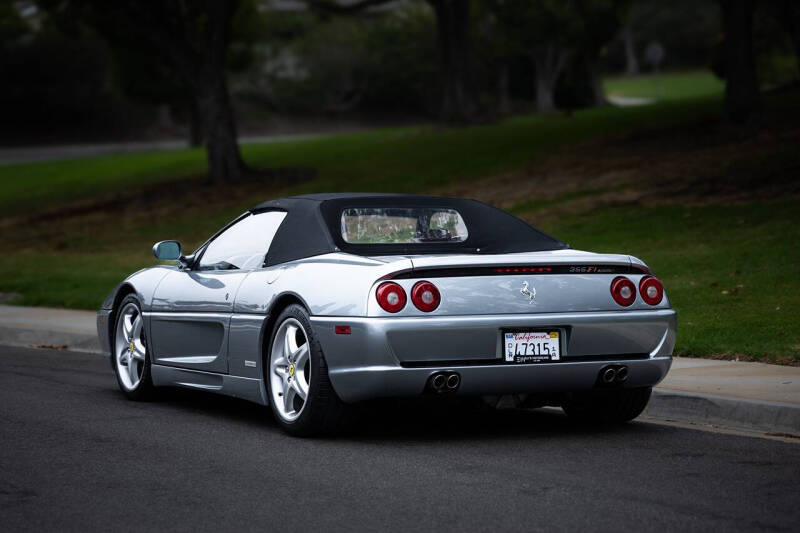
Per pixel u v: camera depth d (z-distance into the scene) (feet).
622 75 652.07
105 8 165.68
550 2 289.33
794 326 51.67
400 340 30.42
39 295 88.63
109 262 115.75
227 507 25.18
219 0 167.43
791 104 157.38
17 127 419.95
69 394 43.86
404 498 25.84
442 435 34.30
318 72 451.12
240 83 449.89
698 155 124.88
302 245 34.76
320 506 25.16
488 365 31.17
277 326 33.78
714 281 65.62
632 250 82.23
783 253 71.26
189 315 38.29
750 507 24.82
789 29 167.43
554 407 40.75
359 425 36.22
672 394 38.27
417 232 34.96
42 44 409.90
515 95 406.82
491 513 24.35
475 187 133.39
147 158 253.44
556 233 96.32
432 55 441.27
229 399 42.93
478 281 31.30
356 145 208.44
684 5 626.23
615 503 25.20
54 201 184.03
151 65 276.62
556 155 147.33
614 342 32.60
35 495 26.50
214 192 165.17
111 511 24.93
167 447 32.37
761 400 36.22
